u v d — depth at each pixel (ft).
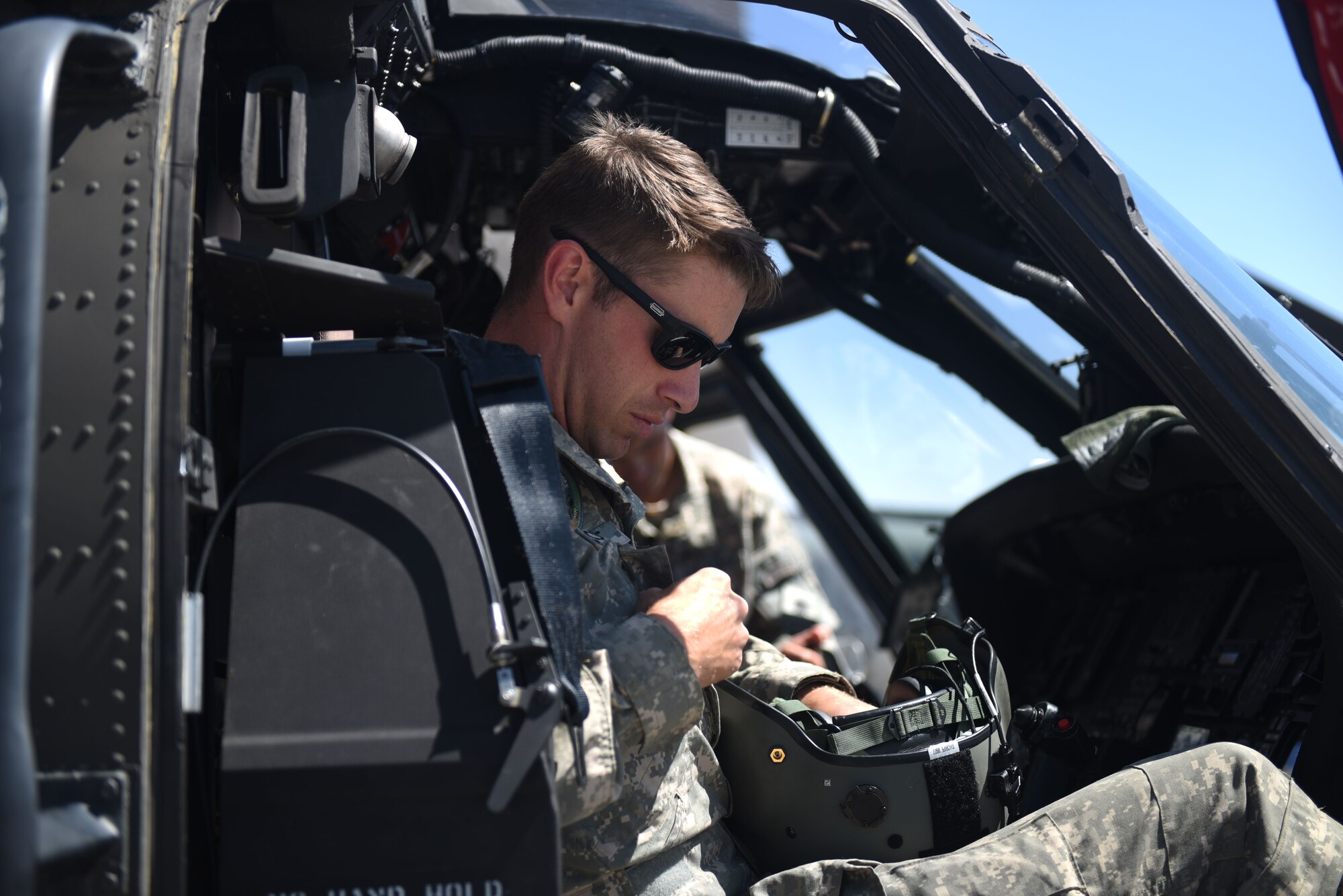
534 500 3.09
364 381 3.08
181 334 2.68
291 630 2.77
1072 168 4.23
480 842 2.68
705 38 5.55
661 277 4.00
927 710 3.96
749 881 4.03
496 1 5.40
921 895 3.50
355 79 3.41
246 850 2.64
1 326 2.13
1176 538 6.12
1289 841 3.67
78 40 2.58
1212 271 4.52
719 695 4.25
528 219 4.33
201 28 2.97
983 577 7.73
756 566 9.37
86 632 2.51
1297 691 4.97
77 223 2.73
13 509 2.04
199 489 2.81
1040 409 7.74
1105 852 3.61
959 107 4.32
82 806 2.43
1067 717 4.41
